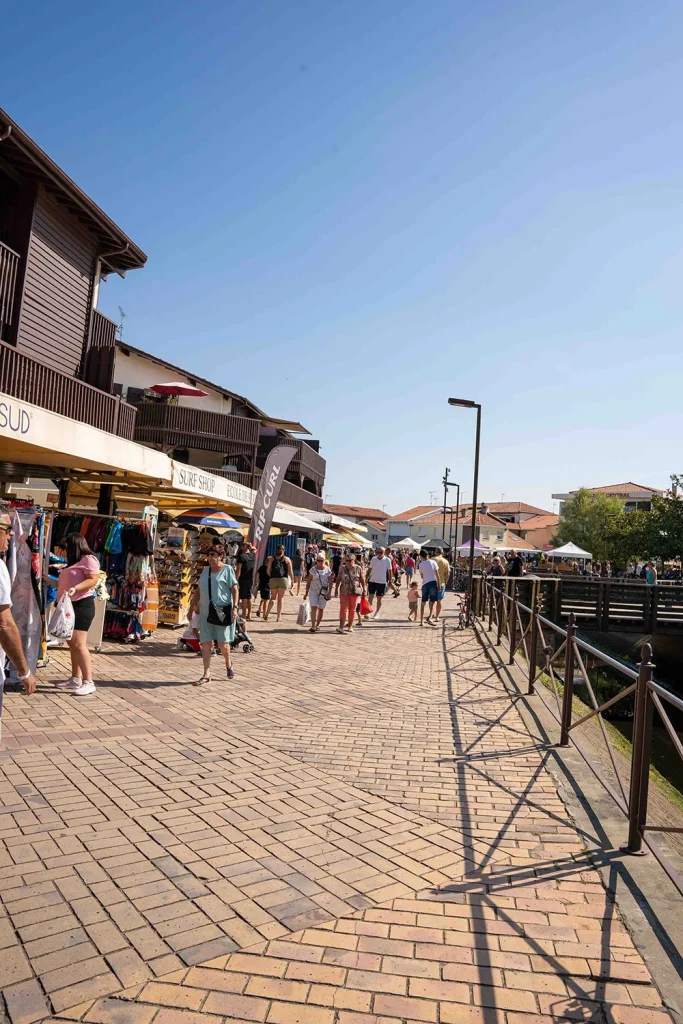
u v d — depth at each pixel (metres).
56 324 15.25
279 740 6.44
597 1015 2.67
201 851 3.98
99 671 9.13
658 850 4.12
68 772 5.21
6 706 7.00
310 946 3.06
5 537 3.55
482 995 2.76
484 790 5.26
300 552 27.12
